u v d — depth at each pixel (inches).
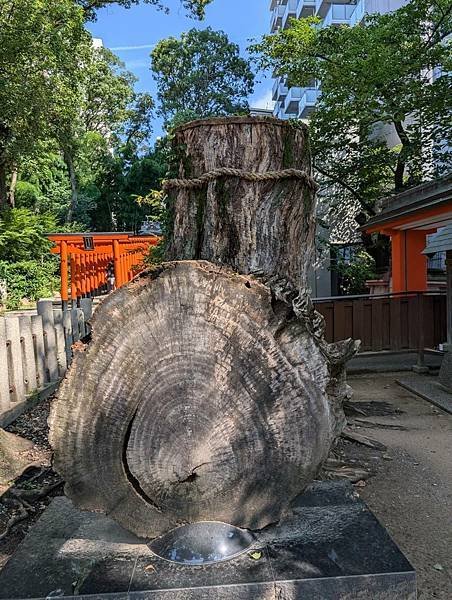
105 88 982.4
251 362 75.0
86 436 75.6
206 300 74.8
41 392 202.7
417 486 125.3
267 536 76.6
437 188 230.2
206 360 75.1
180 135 95.4
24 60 478.0
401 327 274.5
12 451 143.2
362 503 87.5
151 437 75.6
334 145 460.8
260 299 74.7
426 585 85.0
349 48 434.3
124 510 76.9
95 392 75.4
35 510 114.0
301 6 1133.1
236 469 75.7
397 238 325.1
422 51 418.0
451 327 237.8
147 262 269.0
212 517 76.9
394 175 493.4
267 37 485.4
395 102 418.0
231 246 88.9
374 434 169.2
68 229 769.6
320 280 498.9
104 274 693.9
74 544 77.0
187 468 75.2
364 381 263.0
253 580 66.4
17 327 187.6
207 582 66.3
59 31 496.4
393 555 71.4
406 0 765.3
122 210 1000.2
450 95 401.1
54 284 665.0
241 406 75.2
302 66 460.4
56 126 594.9
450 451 152.3
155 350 75.4
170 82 1173.7
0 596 65.4
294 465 75.7
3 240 596.7
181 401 75.4
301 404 75.2
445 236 251.8
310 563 69.7
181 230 92.4
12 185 696.4
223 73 1155.9
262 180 87.9
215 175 87.4
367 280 466.0
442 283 385.7
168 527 77.1
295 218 91.5
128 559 72.4
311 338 75.9
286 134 91.4
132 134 1218.6
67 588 66.3
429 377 264.4
